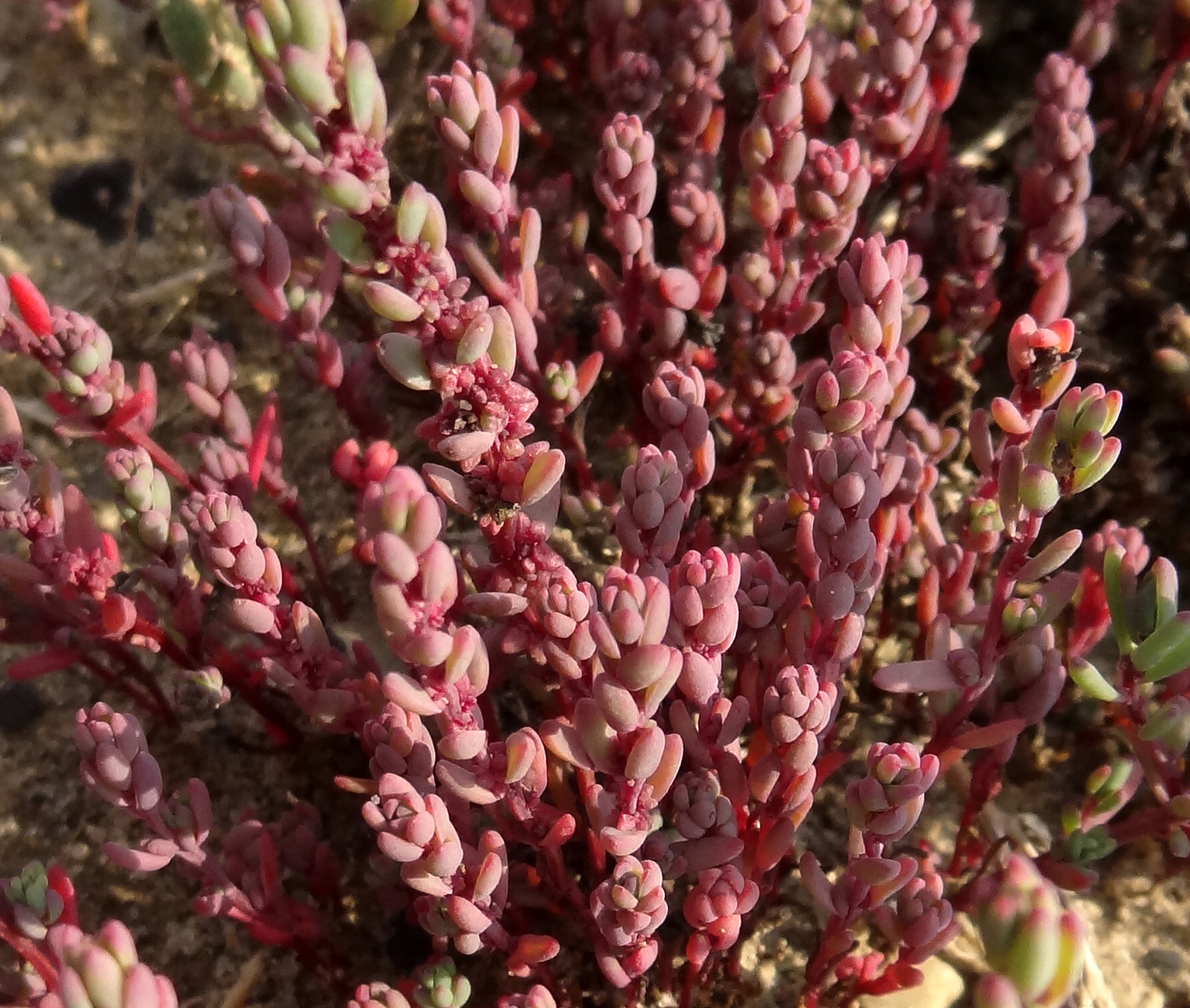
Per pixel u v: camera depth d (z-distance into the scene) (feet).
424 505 0.29
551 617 0.32
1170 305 0.61
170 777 0.54
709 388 0.53
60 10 0.70
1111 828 0.46
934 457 0.52
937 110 0.57
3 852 0.53
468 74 0.38
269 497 0.62
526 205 0.60
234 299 0.67
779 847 0.37
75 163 0.69
